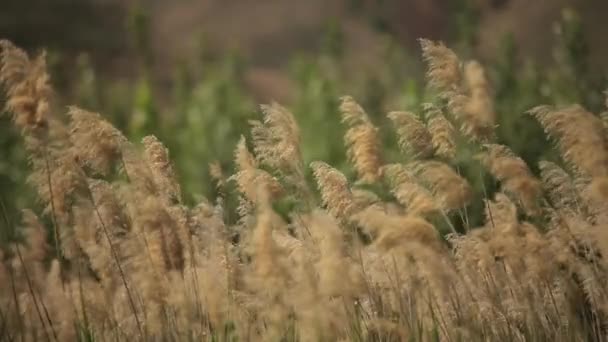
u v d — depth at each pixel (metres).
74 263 28.31
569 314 25.48
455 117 27.94
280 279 24.86
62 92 103.94
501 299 26.00
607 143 25.59
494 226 26.89
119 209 27.41
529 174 26.75
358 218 25.19
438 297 26.14
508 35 87.69
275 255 24.97
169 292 25.98
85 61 109.56
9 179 64.38
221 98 96.56
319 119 85.81
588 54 79.38
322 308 24.47
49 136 26.77
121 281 28.28
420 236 24.03
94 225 27.48
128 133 94.19
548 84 75.44
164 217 26.48
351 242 27.48
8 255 28.30
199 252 28.33
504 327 25.81
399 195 26.28
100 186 27.12
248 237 27.39
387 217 24.28
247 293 27.33
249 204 27.95
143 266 26.17
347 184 27.31
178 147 87.12
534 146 57.97
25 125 26.45
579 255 27.41
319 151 80.19
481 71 28.11
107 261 27.56
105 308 27.09
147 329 26.22
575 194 27.31
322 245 25.16
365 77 99.06
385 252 25.03
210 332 25.95
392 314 25.98
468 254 26.12
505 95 73.81
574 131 25.72
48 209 27.06
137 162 26.86
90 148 26.62
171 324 26.22
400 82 98.31
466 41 97.25
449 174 26.17
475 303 25.92
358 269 25.12
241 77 120.38
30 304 26.83
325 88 91.38
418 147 27.97
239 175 27.56
